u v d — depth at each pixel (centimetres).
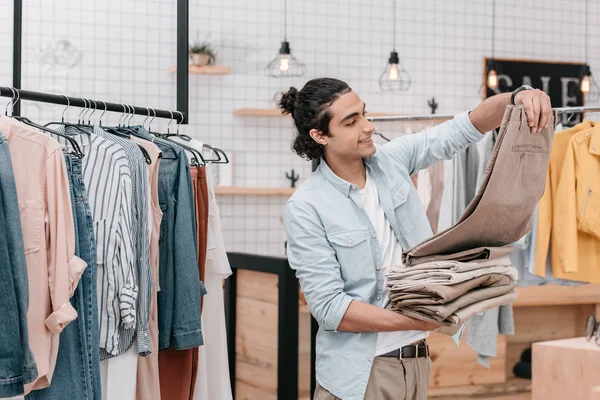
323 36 614
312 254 232
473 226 207
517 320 572
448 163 395
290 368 374
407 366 231
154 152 260
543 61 653
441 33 638
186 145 298
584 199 370
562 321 582
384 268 233
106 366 245
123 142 248
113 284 235
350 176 238
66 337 218
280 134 609
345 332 231
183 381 281
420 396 238
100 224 236
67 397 217
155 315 258
